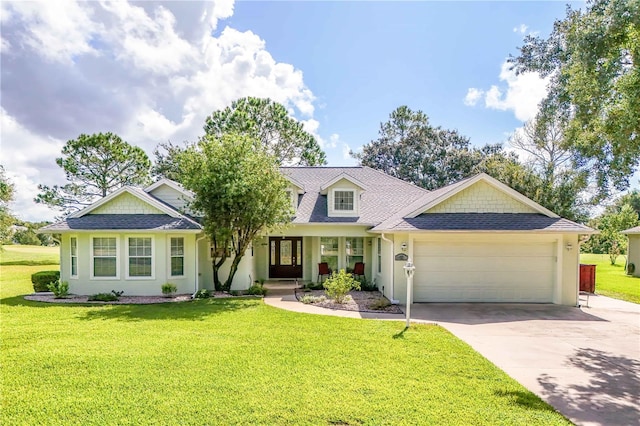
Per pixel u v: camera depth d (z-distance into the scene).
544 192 24.25
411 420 4.66
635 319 10.93
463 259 13.52
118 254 14.48
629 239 24.81
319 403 5.09
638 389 5.84
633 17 6.53
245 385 5.68
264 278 19.61
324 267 17.47
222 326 9.48
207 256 16.64
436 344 7.98
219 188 13.77
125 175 29.97
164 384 5.70
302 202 18.81
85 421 4.58
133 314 11.01
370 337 8.52
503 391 5.59
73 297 14.08
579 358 7.34
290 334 8.70
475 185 14.06
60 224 14.33
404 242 13.38
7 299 13.88
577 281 13.14
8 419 4.62
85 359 6.79
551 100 17.86
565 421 4.73
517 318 10.96
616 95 7.44
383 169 40.97
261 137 30.70
